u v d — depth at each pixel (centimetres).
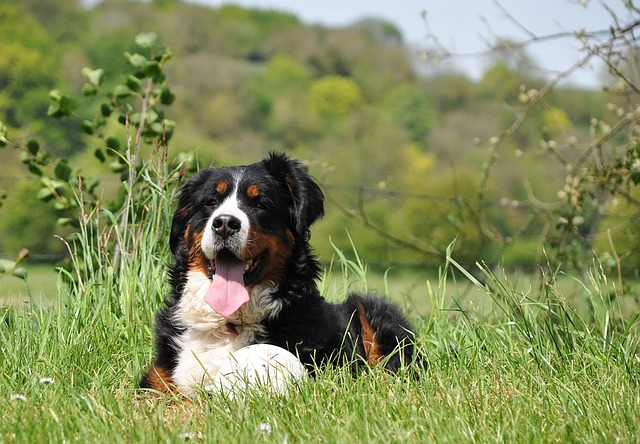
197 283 510
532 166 3133
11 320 586
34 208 3269
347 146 4128
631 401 418
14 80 4075
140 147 696
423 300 888
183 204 532
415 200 3184
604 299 559
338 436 362
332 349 518
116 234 648
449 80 4562
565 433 366
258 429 372
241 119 4309
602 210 799
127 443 359
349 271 729
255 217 496
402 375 471
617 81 749
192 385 475
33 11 4603
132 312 582
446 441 353
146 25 4838
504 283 641
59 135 3897
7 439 362
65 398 427
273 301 506
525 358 495
